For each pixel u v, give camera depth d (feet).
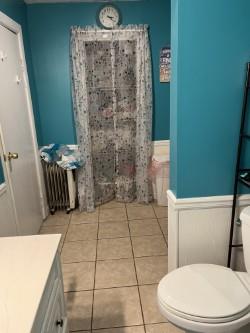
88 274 7.09
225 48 4.70
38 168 9.67
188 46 4.62
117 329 5.41
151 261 7.54
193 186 5.33
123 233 9.08
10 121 7.36
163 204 11.05
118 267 7.33
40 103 10.73
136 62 10.11
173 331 5.32
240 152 5.03
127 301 6.12
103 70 10.26
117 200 11.69
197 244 5.66
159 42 10.48
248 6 4.56
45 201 10.34
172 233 5.75
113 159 11.29
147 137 10.70
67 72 10.53
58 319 3.67
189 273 4.75
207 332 3.90
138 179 11.13
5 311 2.58
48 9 9.95
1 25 7.11
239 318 3.94
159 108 11.12
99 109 10.61
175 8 4.62
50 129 11.02
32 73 10.15
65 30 10.16
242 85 4.91
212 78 4.82
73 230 9.41
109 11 9.92
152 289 6.46
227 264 5.66
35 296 2.77
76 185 10.95
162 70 10.71
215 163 5.26
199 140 5.10
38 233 9.27
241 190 5.48
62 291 4.01
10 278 3.04
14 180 7.36
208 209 5.47
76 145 11.16
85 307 5.98
